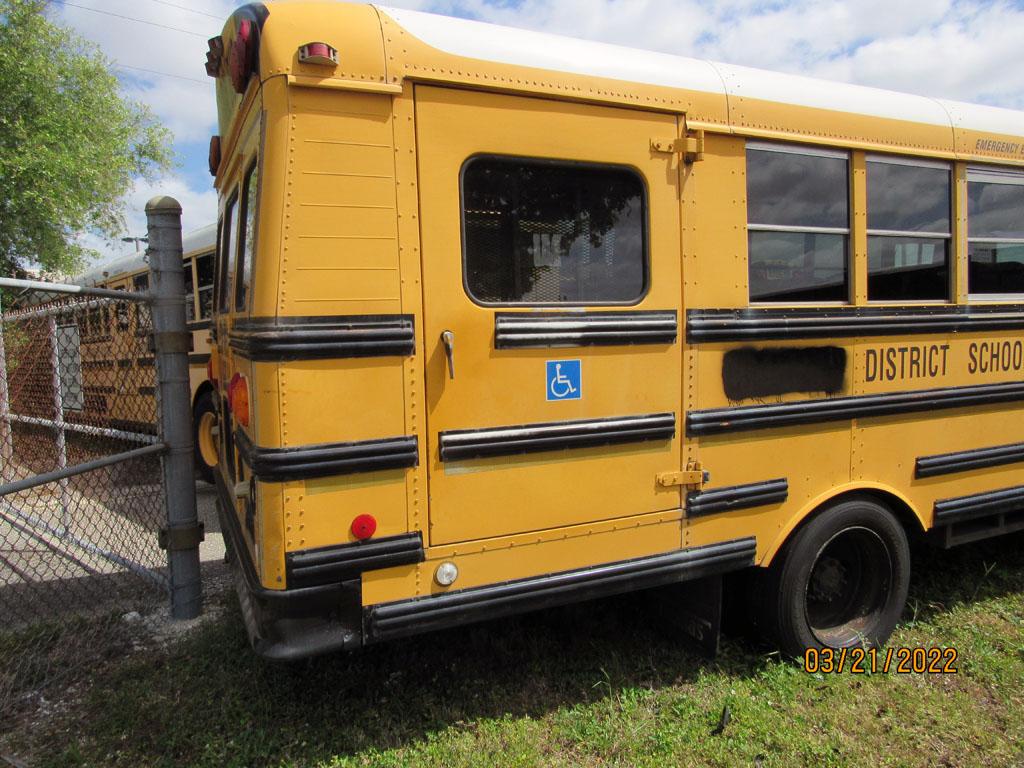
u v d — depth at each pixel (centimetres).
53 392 574
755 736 281
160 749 274
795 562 327
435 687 315
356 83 238
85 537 525
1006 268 392
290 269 232
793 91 319
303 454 234
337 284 238
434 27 253
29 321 616
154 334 383
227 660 333
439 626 256
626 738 278
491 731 283
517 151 262
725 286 303
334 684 314
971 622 376
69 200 898
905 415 354
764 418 312
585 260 279
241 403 266
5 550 514
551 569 275
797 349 321
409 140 246
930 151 353
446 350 252
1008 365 388
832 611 359
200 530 392
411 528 252
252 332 235
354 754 271
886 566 354
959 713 296
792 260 323
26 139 854
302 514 237
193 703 300
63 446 536
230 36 279
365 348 241
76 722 295
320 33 236
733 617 356
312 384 236
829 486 334
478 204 261
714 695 308
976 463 376
